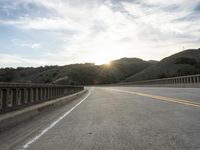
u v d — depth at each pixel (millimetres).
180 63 157000
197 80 39969
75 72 188500
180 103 14500
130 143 6344
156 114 10898
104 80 197375
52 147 6309
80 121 10219
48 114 13398
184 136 6809
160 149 5715
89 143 6535
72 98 25953
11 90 10617
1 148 6387
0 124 8680
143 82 84812
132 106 14664
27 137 7605
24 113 11102
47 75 166500
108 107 15008
